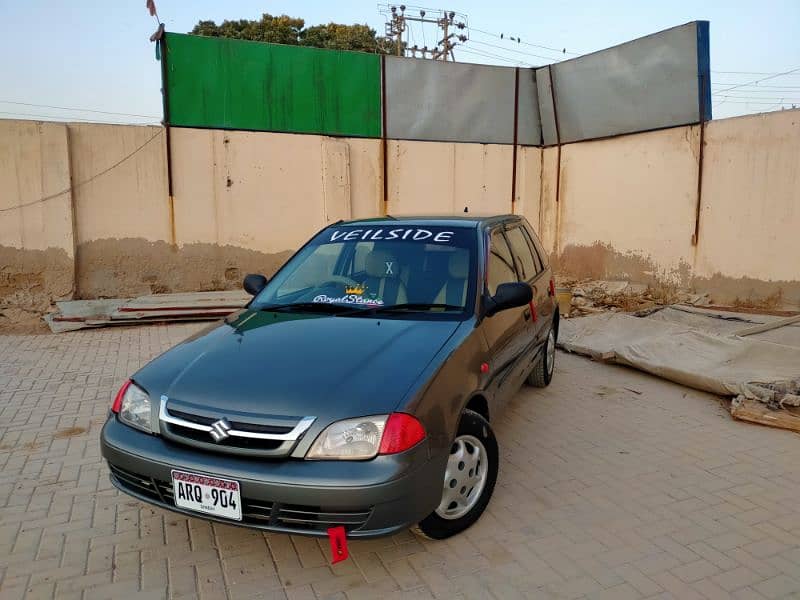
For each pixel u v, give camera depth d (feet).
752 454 14.11
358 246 13.93
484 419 10.96
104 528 10.93
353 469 8.41
